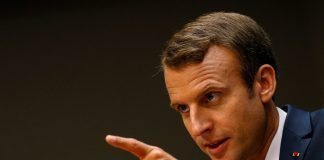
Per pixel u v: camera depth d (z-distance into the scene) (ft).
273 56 10.68
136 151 9.09
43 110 30.42
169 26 29.19
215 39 9.75
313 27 27.02
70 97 30.19
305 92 27.25
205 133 9.79
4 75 30.83
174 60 9.66
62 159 30.14
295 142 10.73
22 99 30.63
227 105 9.74
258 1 28.04
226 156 10.06
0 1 30.89
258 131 10.24
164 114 29.25
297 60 27.37
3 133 30.66
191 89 9.62
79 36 30.27
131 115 29.53
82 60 30.17
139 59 29.55
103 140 29.76
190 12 28.94
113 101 29.76
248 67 9.93
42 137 30.35
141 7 29.60
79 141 29.99
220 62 9.68
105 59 29.91
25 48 30.73
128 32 29.71
